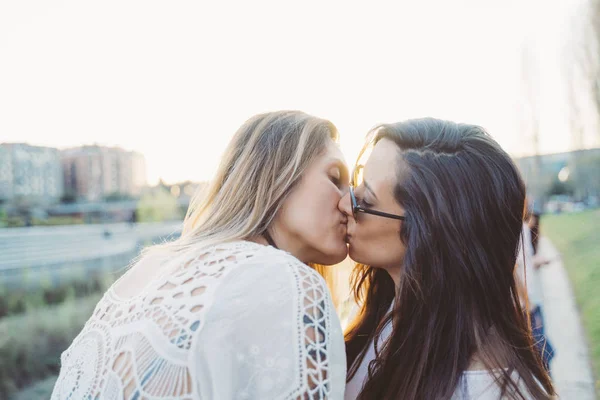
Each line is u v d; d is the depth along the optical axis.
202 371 0.90
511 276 1.34
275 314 0.95
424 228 1.28
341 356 1.01
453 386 1.19
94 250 14.21
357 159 1.51
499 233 1.31
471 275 1.28
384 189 1.34
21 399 5.65
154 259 1.24
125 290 1.18
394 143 1.38
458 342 1.24
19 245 11.37
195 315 0.94
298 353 0.92
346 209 1.40
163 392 0.90
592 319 5.54
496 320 1.29
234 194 1.31
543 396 1.19
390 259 1.39
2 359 6.11
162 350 0.92
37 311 7.74
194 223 1.41
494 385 1.16
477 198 1.29
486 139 1.36
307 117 1.41
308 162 1.33
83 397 0.98
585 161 21.98
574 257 10.48
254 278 0.99
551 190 31.61
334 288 1.90
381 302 1.71
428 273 1.28
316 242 1.33
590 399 3.63
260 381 0.91
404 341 1.31
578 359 4.51
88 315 8.41
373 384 1.35
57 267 10.65
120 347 0.98
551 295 7.28
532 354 1.31
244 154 1.33
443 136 1.34
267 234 1.32
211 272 1.02
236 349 0.92
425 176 1.29
